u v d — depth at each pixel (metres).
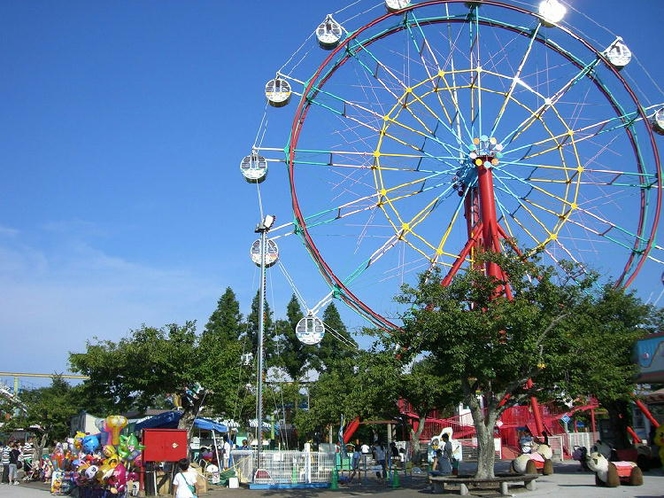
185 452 32.66
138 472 33.28
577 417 65.25
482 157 48.09
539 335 29.16
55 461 38.16
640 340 22.16
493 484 28.19
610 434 45.22
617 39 52.00
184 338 43.94
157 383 43.69
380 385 35.12
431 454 45.09
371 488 35.09
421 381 42.97
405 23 50.00
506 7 50.72
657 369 21.09
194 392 44.44
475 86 49.38
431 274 31.78
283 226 45.50
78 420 54.00
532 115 49.31
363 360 32.59
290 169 46.88
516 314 28.05
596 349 31.22
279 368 94.00
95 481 29.02
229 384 45.03
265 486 36.41
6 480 44.25
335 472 36.22
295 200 46.41
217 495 32.50
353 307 45.56
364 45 49.16
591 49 51.47
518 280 30.61
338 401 64.69
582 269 30.66
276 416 80.38
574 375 29.88
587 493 26.67
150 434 32.34
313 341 44.97
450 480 28.52
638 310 42.50
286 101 47.75
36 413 78.62
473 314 29.08
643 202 50.59
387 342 31.14
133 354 42.28
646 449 36.50
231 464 45.91
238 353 48.12
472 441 63.22
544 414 60.62
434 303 30.56
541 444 40.47
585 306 31.39
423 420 47.41
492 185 48.22
